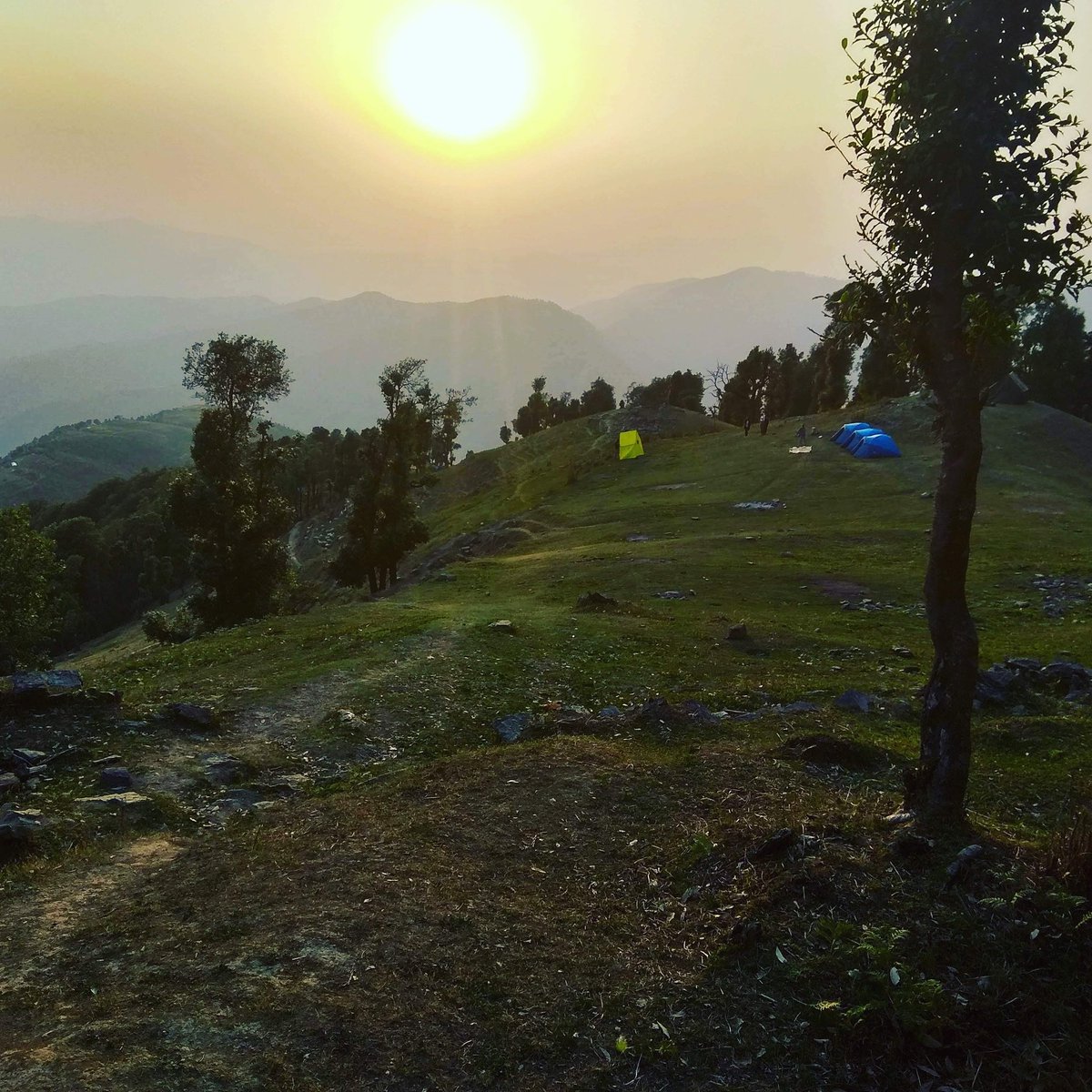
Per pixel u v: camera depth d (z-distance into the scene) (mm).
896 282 9539
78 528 141375
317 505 156375
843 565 39469
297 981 7137
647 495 66812
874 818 9680
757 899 8227
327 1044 6375
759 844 9234
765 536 46844
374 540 63188
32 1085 5820
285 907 8523
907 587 35094
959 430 9094
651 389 124188
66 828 11211
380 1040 6453
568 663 22281
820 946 7477
